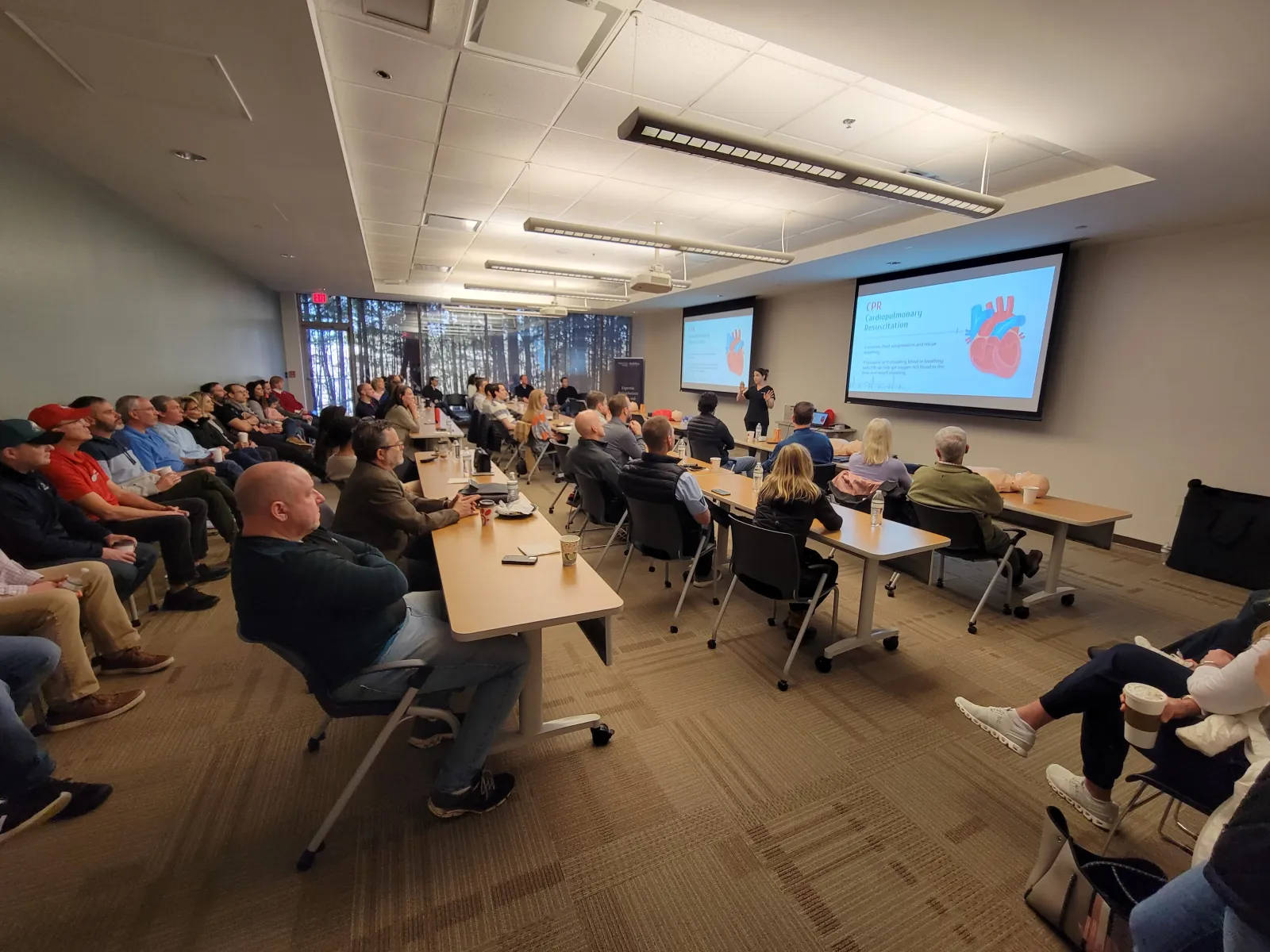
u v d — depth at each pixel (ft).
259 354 26.84
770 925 4.37
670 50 8.13
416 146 11.87
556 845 5.06
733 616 10.02
